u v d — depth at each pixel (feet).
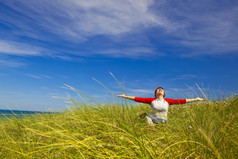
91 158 7.02
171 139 8.64
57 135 8.94
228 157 6.44
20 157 7.62
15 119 14.37
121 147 7.39
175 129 10.30
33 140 9.65
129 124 9.43
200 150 7.23
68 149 7.77
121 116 10.36
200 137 7.93
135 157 6.70
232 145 7.25
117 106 12.27
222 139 7.45
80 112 10.95
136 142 7.43
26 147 8.53
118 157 6.36
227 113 11.30
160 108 15.43
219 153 6.59
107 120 9.76
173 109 17.42
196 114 10.76
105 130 8.85
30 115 16.93
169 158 6.72
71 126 11.16
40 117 16.20
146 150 6.53
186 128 9.65
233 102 14.15
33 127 12.87
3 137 12.05
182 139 8.28
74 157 7.25
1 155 8.39
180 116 12.42
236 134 7.61
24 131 11.85
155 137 9.19
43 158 7.46
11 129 13.66
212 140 7.68
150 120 13.76
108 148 7.58
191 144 7.68
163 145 8.04
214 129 8.29
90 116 10.20
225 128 8.32
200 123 9.05
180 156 6.88
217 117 9.09
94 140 7.82
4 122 15.66
